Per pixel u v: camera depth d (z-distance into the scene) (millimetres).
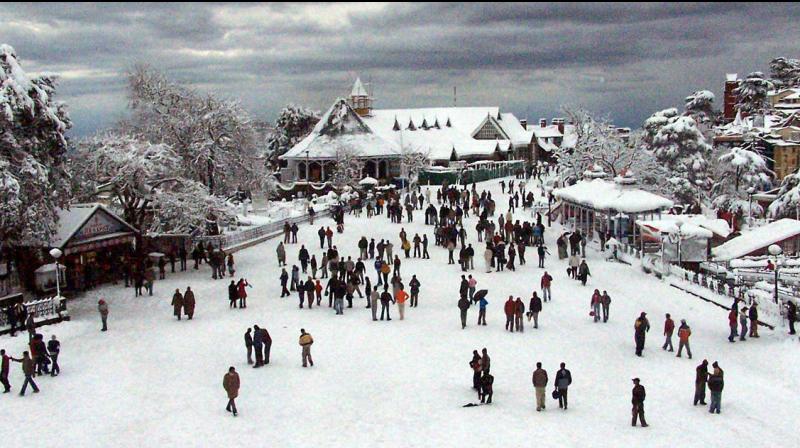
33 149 37938
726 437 22266
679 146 85312
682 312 36875
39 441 22219
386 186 87750
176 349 31516
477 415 23953
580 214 58812
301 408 24734
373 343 31891
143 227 52844
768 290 40156
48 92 40438
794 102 130250
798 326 33125
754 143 99562
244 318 36469
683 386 26875
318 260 49375
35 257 40625
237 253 52781
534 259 49312
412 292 38125
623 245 49469
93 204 44125
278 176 113625
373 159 99438
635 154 78625
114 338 33281
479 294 34781
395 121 119375
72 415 24281
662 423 23344
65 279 41719
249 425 23344
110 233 45094
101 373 28500
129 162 48594
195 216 50031
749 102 140375
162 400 25609
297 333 33625
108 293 42438
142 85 63188
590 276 43844
